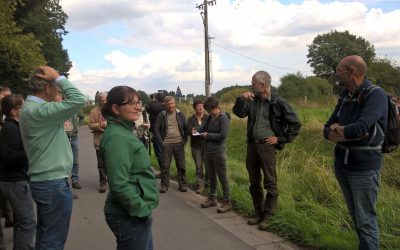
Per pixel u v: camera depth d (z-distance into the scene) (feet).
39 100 12.67
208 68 107.04
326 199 23.91
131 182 10.80
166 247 17.90
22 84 87.97
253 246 17.84
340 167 14.10
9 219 20.74
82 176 34.88
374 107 13.02
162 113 28.91
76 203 25.59
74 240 18.98
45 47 132.46
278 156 41.34
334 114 14.76
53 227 12.63
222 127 22.93
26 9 124.67
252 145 20.40
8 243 18.66
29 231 15.35
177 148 28.71
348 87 13.80
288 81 167.43
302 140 47.14
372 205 13.69
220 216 22.43
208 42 107.55
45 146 12.41
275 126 19.98
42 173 12.42
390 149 13.71
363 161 13.42
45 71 12.65
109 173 10.53
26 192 15.24
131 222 10.89
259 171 20.75
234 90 108.17
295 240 18.26
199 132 24.26
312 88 164.04
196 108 28.50
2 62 84.84
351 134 13.07
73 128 29.09
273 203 20.27
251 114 20.40
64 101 12.34
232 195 25.13
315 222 19.20
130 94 10.93
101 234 19.79
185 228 20.43
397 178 31.55
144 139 30.63
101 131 28.35
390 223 18.90
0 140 14.87
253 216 21.13
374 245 13.66
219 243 18.26
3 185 15.02
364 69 13.50
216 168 23.26
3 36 81.56
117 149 10.55
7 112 15.05
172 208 24.20
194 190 29.12
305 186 26.03
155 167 38.40
